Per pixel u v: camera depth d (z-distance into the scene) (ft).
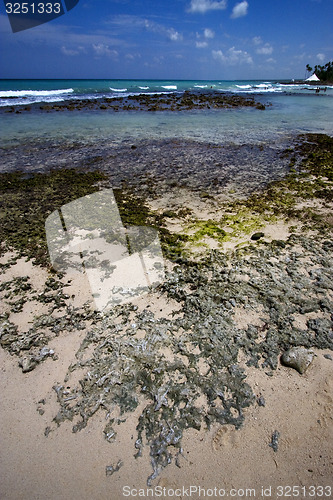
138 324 10.12
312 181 23.15
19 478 6.67
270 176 24.48
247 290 11.34
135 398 8.14
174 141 37.58
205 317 10.30
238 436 7.29
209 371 8.71
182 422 7.59
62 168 26.86
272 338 9.55
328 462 6.75
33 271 12.83
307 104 83.30
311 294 11.12
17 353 9.34
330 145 34.60
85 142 36.73
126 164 27.86
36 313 10.72
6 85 156.66
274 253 13.52
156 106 72.08
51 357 9.21
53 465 6.86
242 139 38.81
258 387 8.27
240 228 16.08
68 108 66.28
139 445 7.18
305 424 7.43
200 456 6.96
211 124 50.31
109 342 9.54
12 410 7.91
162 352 9.25
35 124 48.62
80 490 6.47
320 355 9.02
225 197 20.30
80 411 7.88
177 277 12.16
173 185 22.54
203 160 29.17
